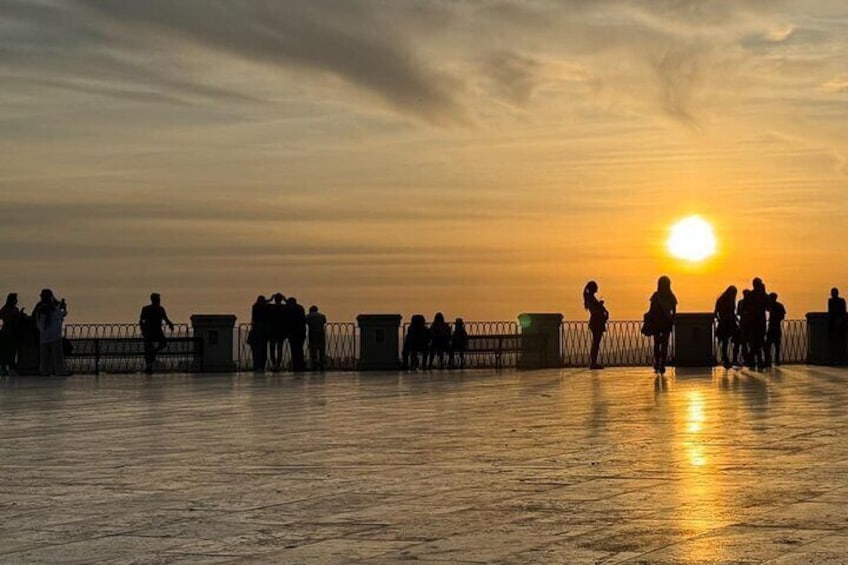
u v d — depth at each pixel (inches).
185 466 585.3
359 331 1619.1
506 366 1652.3
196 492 500.4
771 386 1144.8
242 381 1362.0
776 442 642.8
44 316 1492.4
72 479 545.6
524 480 518.3
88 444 692.7
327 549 380.8
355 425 787.4
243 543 392.8
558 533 398.9
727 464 556.4
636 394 1053.8
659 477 518.9
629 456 593.0
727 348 1529.3
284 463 589.9
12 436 744.3
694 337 1587.1
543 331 1638.8
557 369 1588.3
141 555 376.5
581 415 836.6
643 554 362.9
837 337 1604.3
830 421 759.1
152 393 1159.0
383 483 517.3
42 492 507.2
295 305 1581.0
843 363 1605.6
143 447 673.0
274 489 505.4
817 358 1617.9
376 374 1504.7
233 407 964.0
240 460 605.3
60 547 390.9
